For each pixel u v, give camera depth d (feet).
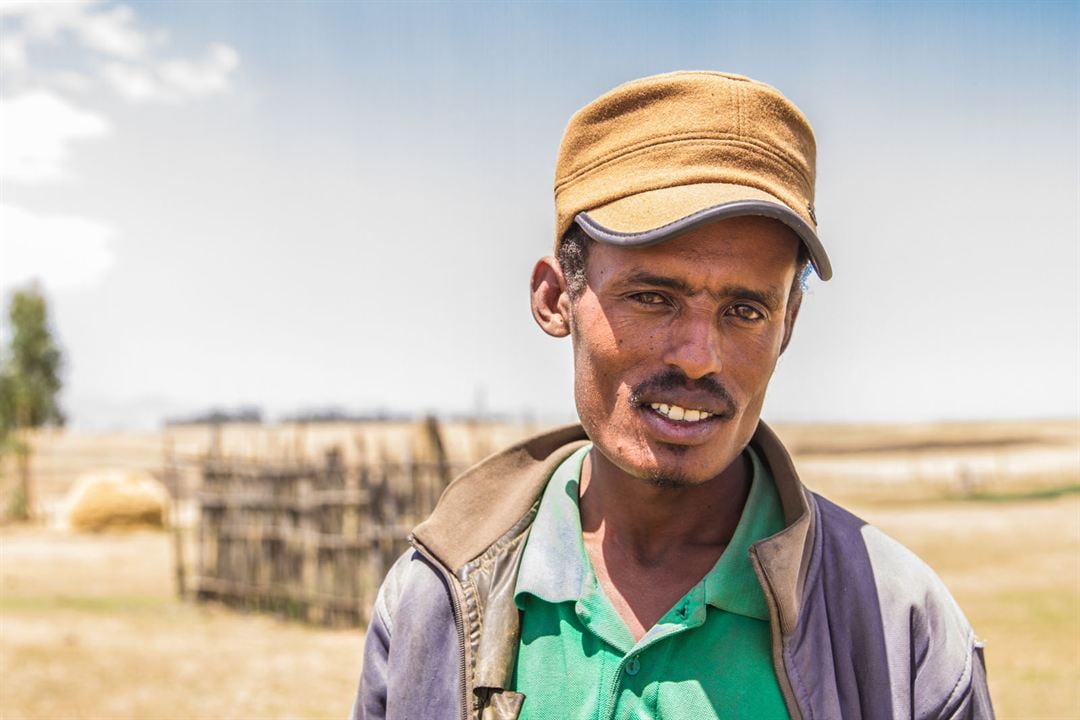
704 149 4.39
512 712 4.61
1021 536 69.82
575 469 5.27
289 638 38.09
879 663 4.48
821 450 185.47
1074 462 163.53
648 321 4.41
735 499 4.97
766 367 4.49
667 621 4.49
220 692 29.84
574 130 4.74
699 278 4.27
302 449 44.06
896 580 4.63
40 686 29.86
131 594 49.85
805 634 4.48
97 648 35.45
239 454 47.65
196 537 79.20
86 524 82.99
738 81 4.52
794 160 4.50
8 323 113.19
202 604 46.03
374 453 44.60
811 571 4.62
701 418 4.39
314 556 41.65
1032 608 42.57
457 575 5.08
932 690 4.46
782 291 4.43
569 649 4.66
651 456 4.41
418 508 40.91
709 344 4.29
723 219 4.28
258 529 44.39
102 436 213.25
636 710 4.41
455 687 4.89
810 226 4.23
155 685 30.40
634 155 4.47
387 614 5.36
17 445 110.93
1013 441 197.16
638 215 4.29
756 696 4.39
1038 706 26.94
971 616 40.96
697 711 4.36
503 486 5.48
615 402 4.50
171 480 49.70
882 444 194.49
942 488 124.47
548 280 5.15
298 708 28.40
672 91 4.50
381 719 5.29
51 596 48.49
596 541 4.97
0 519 105.29
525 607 4.90
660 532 4.83
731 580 4.57
